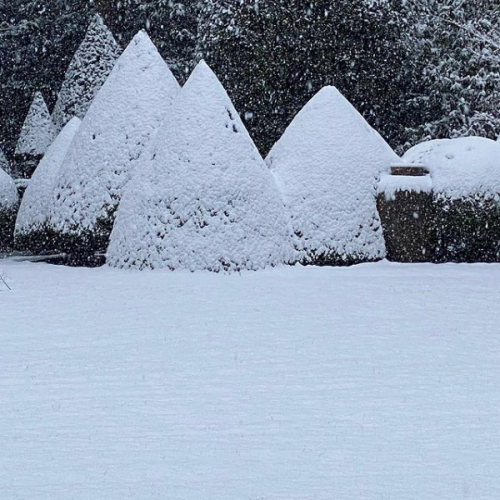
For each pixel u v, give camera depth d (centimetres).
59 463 684
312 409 821
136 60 1866
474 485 635
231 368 968
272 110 2489
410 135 2759
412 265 1716
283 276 1578
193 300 1348
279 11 2464
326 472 662
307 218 1728
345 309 1278
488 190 1738
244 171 1678
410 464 679
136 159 1800
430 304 1318
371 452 706
